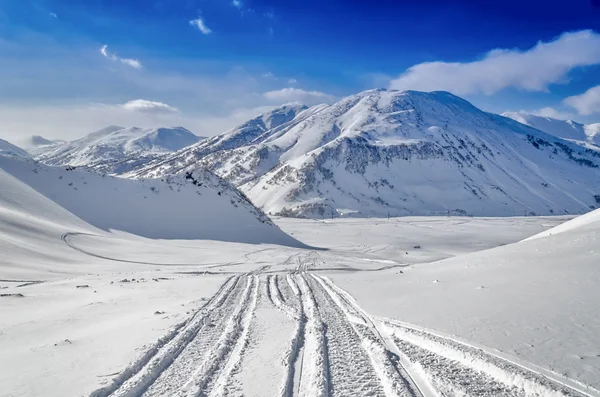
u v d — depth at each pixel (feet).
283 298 70.90
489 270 70.38
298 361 32.73
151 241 223.92
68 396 24.85
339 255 239.30
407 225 487.20
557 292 47.32
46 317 50.49
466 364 30.63
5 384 26.99
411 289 68.90
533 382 25.43
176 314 52.75
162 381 28.32
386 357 32.65
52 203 214.69
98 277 103.30
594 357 29.25
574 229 90.74
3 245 116.37
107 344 37.22
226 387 26.86
